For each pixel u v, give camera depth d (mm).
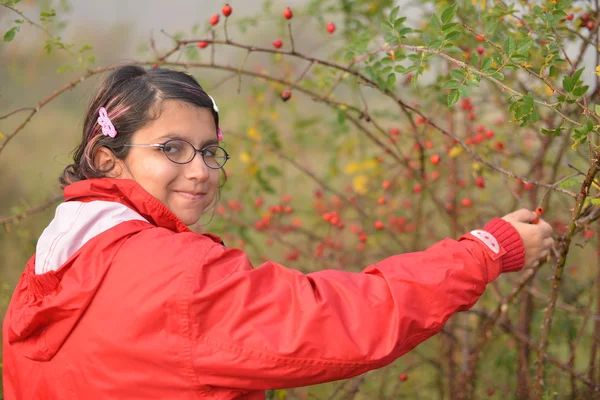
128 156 1395
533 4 1865
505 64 1535
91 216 1289
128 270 1209
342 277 1235
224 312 1174
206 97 1438
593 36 1833
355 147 3389
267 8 3006
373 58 2031
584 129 1432
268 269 1230
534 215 1432
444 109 2633
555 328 2648
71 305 1220
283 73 3266
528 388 2361
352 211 3594
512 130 2680
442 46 1640
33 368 1325
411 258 1278
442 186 3236
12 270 3221
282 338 1154
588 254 3170
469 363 2277
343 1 2799
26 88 5031
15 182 4359
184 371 1165
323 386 2893
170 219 1363
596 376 2301
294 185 3914
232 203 3166
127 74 1477
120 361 1191
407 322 1194
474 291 1274
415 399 2900
